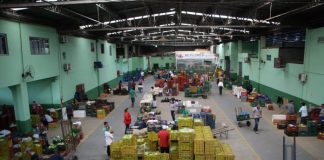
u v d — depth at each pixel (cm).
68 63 1788
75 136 1181
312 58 1528
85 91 2120
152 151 984
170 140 946
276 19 1574
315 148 1119
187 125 1066
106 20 1703
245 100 2159
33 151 1047
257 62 2425
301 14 1500
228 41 3478
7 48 1166
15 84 1227
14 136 1227
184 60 3919
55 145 1119
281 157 1032
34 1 1055
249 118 1427
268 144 1175
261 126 1452
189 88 2372
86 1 981
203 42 4488
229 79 3097
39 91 1672
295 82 1727
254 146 1152
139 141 995
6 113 1448
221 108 1894
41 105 1658
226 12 1786
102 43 2600
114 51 3088
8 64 1169
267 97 2038
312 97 1527
